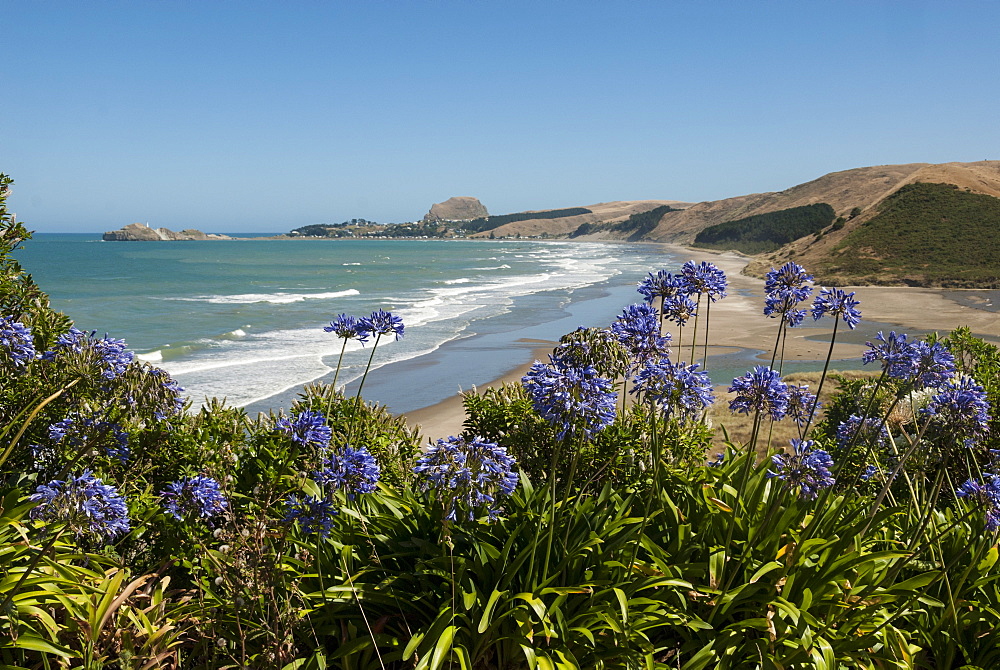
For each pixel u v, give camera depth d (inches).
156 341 1138.0
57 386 152.6
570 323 1387.8
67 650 121.8
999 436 218.8
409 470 198.5
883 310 1862.7
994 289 2576.3
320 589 136.6
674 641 144.0
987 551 155.3
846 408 276.5
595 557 141.9
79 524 118.7
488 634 132.6
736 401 145.6
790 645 130.5
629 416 215.3
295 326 1350.9
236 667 126.1
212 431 197.2
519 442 218.7
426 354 1029.2
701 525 153.8
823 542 138.6
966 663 144.1
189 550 149.9
